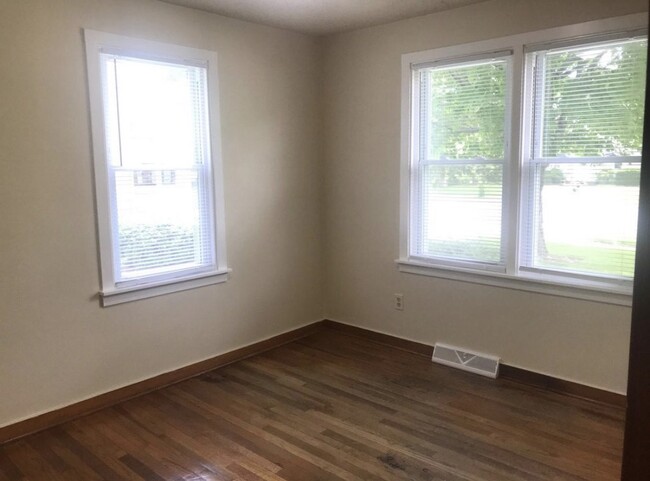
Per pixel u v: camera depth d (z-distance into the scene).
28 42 2.69
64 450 2.66
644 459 0.65
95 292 3.06
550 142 3.21
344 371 3.64
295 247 4.27
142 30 3.15
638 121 2.86
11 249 2.72
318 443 2.70
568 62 3.09
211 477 2.42
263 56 3.86
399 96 3.83
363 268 4.24
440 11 3.53
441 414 3.00
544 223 3.29
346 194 4.27
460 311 3.70
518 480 2.37
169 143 3.39
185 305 3.53
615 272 3.04
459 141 3.61
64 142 2.87
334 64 4.20
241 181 3.81
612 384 3.08
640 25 2.79
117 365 3.20
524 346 3.42
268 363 3.81
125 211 3.20
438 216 3.78
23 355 2.80
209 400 3.21
